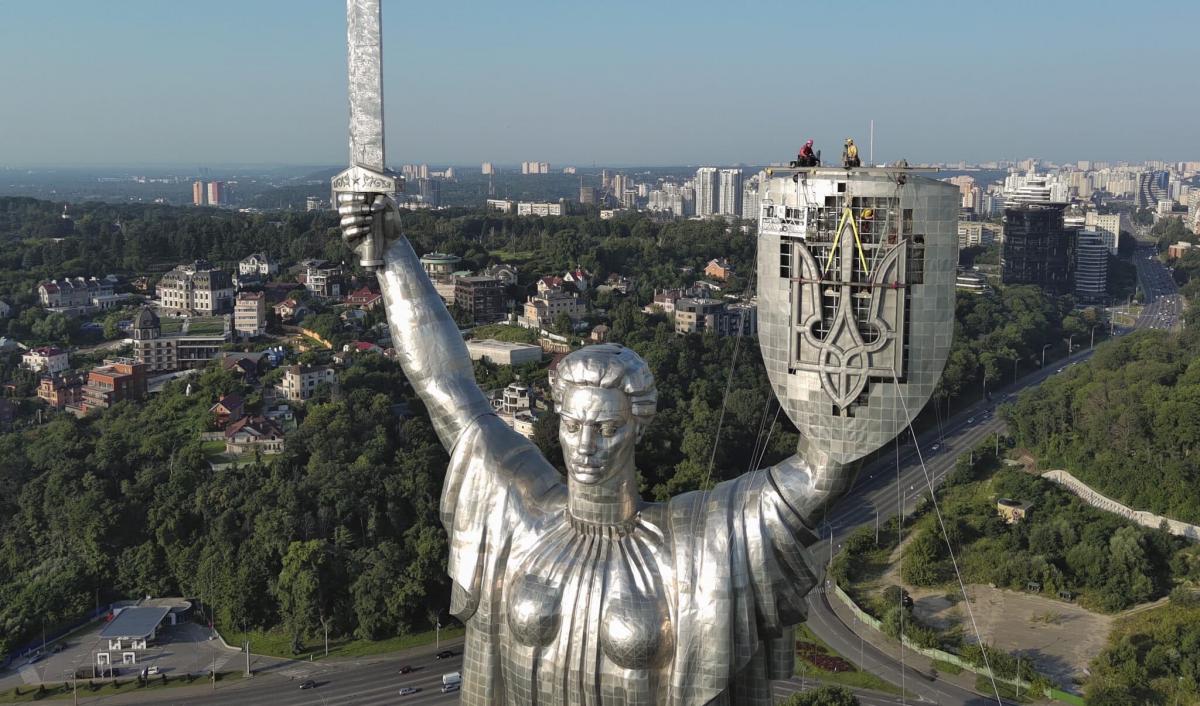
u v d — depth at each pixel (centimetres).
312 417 12800
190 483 11056
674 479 11256
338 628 9112
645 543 2366
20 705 7988
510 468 2545
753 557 2283
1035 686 7512
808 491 2289
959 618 9006
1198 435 11350
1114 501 11431
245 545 9800
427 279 2703
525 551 2445
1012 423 14350
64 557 10106
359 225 2614
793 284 2288
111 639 8969
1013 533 10419
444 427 2641
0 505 11038
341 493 10481
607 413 2305
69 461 11412
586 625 2314
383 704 7894
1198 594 9112
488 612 2478
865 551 10562
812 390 2294
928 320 2231
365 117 2562
